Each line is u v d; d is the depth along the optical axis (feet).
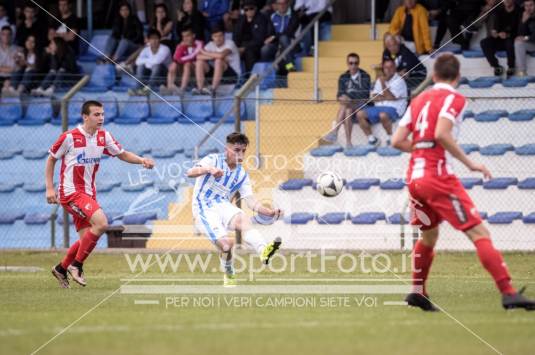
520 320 84.38
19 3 251.19
